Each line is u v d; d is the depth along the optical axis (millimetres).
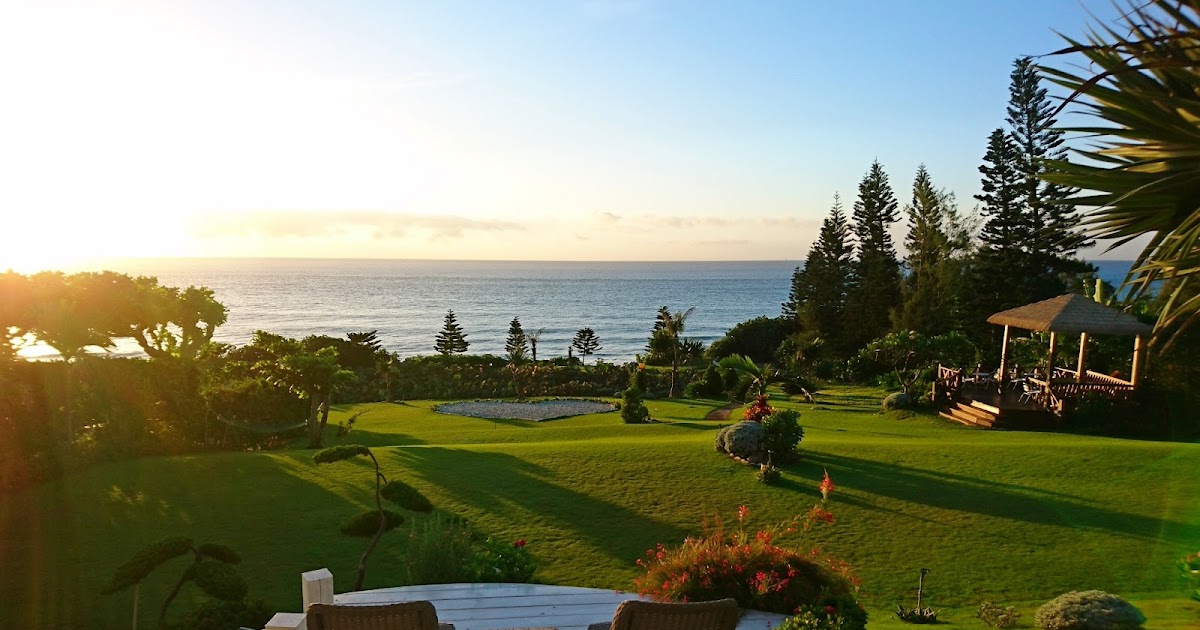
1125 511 13781
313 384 25016
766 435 17906
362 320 131000
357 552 12797
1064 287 43375
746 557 7016
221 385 25469
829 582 6871
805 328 59531
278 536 13586
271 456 20188
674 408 36750
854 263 61062
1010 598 10312
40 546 13211
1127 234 3441
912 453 18406
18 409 17906
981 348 43312
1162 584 10414
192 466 18766
